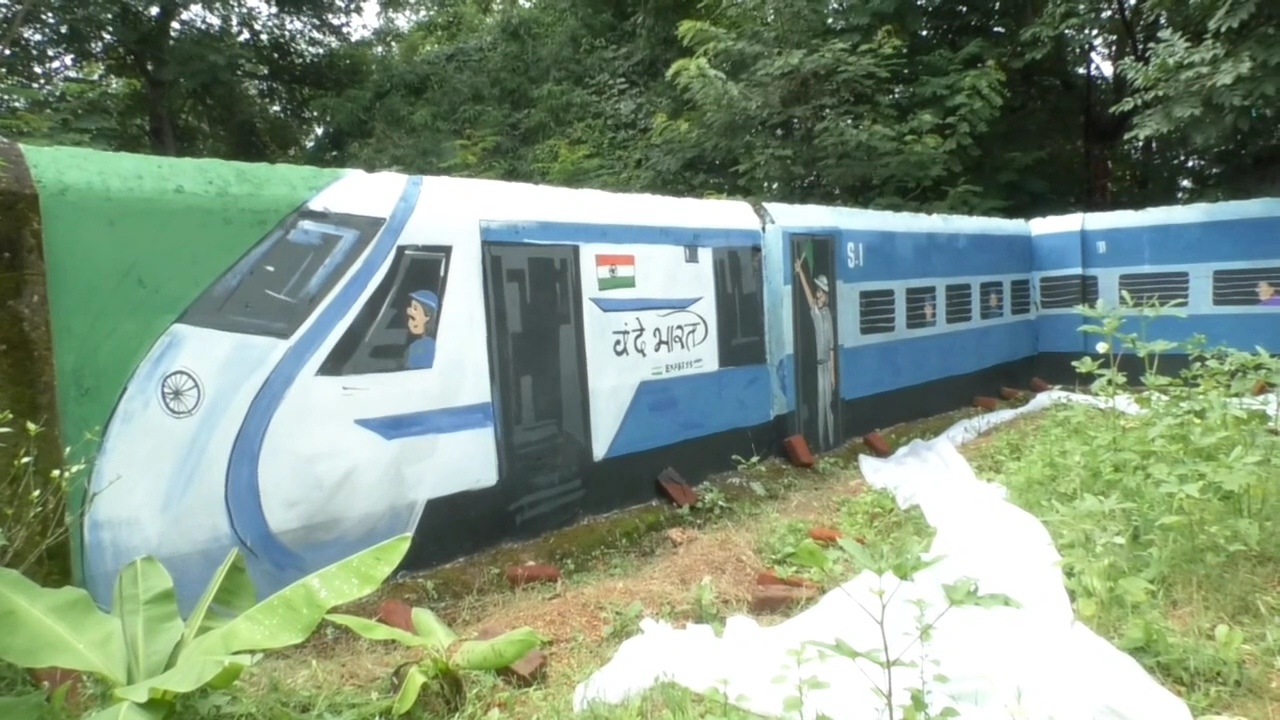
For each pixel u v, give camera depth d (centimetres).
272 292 451
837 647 315
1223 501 510
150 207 411
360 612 468
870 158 1313
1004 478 652
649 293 663
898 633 381
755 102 1326
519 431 570
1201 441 544
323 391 469
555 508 594
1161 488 493
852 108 1324
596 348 622
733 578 535
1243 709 345
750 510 680
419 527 515
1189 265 1081
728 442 738
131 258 405
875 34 1426
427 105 1828
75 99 1358
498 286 558
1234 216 1049
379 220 495
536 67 1952
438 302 522
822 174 1338
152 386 410
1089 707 327
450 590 510
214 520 429
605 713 349
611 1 1950
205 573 425
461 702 370
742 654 382
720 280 730
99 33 1495
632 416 651
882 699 335
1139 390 1101
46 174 384
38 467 374
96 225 396
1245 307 1045
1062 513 510
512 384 566
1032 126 1616
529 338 577
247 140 1752
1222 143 1279
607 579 554
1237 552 466
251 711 346
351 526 482
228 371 434
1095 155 1667
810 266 826
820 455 830
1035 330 1208
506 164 1716
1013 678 343
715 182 1450
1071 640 369
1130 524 504
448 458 528
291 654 428
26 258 374
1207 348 1063
